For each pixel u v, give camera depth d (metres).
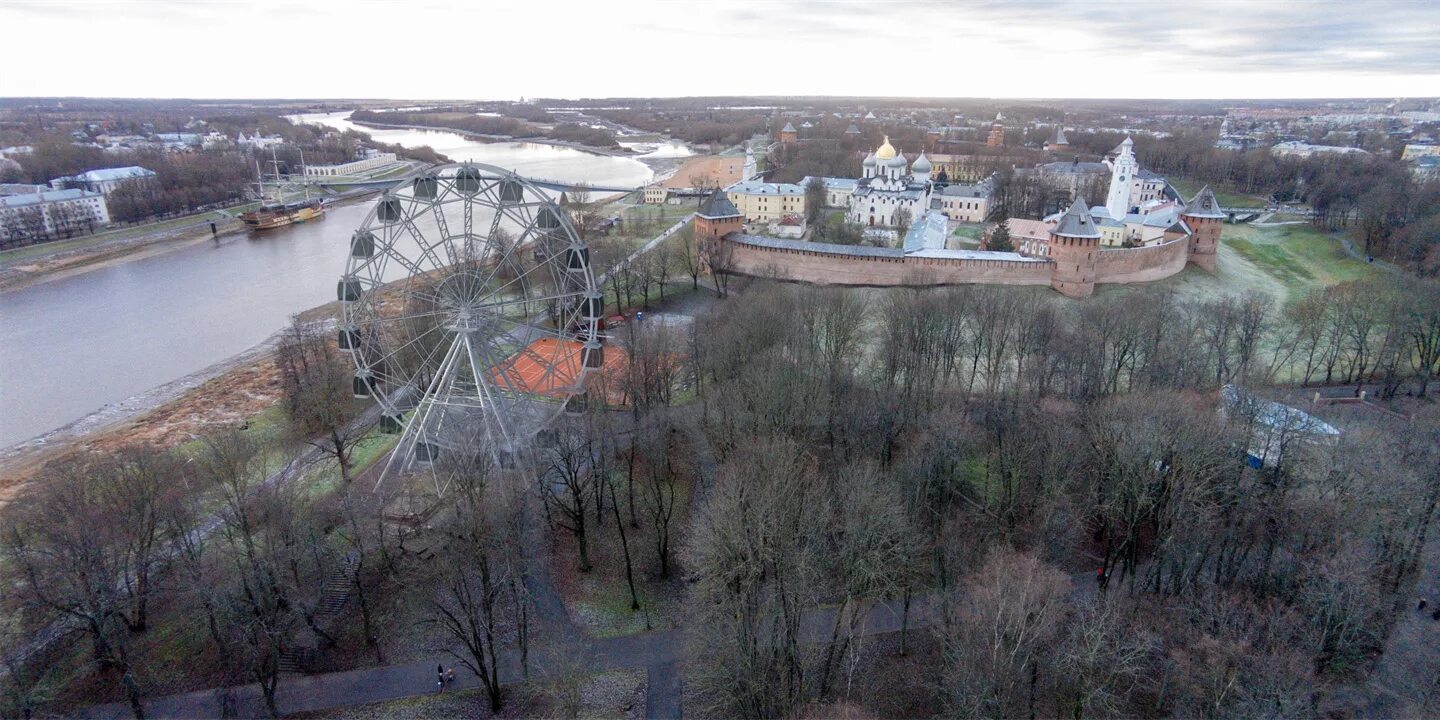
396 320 101.44
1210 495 74.06
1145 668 60.84
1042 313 121.31
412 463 92.19
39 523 67.19
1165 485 73.56
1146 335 113.69
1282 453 75.94
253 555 65.31
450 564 65.31
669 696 63.91
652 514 87.25
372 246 89.75
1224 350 114.38
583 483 85.56
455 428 90.25
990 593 56.81
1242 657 53.84
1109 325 116.75
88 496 71.31
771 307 119.31
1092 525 80.94
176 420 126.12
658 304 170.25
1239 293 174.62
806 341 112.69
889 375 106.19
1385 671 61.00
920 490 77.06
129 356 159.62
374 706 63.50
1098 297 162.75
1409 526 67.50
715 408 95.25
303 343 133.25
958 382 111.38
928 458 78.38
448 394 92.00
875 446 90.56
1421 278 151.88
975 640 57.25
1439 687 58.84
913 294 137.12
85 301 197.75
